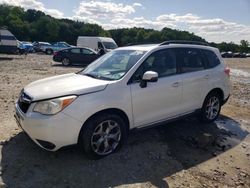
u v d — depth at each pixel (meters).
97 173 4.31
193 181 4.33
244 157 5.28
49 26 91.44
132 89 4.84
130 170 4.46
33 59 26.91
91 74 5.33
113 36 101.06
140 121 5.05
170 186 4.14
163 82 5.31
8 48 27.14
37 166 4.39
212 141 5.65
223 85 6.69
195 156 5.15
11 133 5.56
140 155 4.95
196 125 6.62
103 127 4.60
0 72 14.95
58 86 4.60
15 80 12.22
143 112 5.05
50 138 4.17
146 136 5.77
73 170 4.34
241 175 4.64
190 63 6.00
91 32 97.81
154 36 89.31
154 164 4.71
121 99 4.68
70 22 107.69
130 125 4.93
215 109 6.75
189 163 4.88
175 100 5.58
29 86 4.98
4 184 3.93
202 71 6.18
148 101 5.07
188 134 6.07
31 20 109.19
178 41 5.97
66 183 4.03
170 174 4.47
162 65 5.45
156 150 5.19
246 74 22.27
